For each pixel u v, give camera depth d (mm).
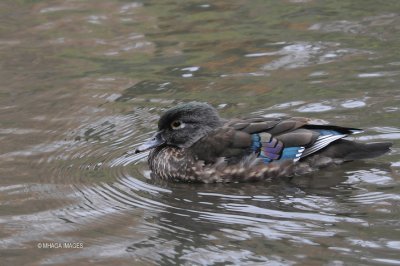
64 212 12812
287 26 21594
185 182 14250
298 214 12383
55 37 21844
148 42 21172
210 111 14766
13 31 22359
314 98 16891
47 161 14883
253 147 14094
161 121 14758
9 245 11711
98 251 11453
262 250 11203
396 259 10680
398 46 19469
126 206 13055
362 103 16422
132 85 18578
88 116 17047
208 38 21172
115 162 14945
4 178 14125
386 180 13453
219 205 12969
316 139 14055
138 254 11305
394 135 14945
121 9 23859
